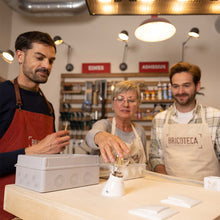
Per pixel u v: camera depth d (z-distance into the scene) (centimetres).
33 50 116
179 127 164
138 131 168
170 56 368
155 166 163
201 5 129
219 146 153
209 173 152
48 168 63
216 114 158
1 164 89
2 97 111
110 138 86
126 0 126
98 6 132
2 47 365
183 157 157
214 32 368
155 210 47
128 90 151
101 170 95
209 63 358
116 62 377
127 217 46
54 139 89
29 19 402
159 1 127
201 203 58
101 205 54
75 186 71
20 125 115
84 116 359
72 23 398
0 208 90
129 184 81
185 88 160
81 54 386
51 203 54
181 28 375
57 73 380
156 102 342
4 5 372
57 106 370
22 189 66
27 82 125
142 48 376
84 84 366
